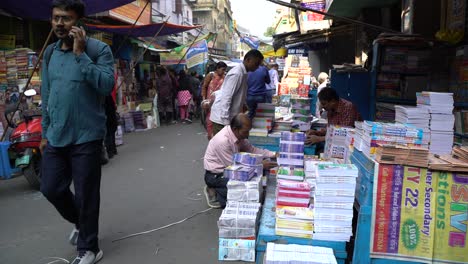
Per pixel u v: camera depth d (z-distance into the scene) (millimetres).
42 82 3285
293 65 14812
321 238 3037
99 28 10516
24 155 5438
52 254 3562
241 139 4492
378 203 2830
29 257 3506
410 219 2816
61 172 3244
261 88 7906
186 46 16844
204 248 3643
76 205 3359
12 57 7723
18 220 4418
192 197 5168
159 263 3355
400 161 2775
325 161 3654
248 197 3742
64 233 4039
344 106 4957
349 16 10320
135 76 15508
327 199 2990
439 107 3215
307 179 3516
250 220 3346
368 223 2867
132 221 4332
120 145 9391
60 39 3107
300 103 6223
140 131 12070
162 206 4820
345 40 12836
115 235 3953
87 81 3125
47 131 3232
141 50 15195
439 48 5570
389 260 2871
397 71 5832
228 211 3541
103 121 3301
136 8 13867
